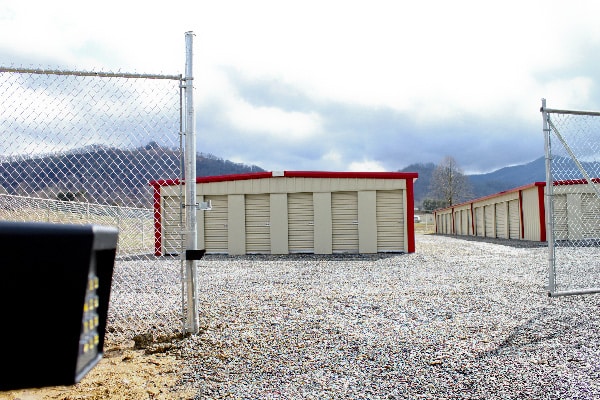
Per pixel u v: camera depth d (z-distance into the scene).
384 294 6.75
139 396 3.07
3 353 1.34
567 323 4.62
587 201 18.27
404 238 14.91
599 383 3.02
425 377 3.25
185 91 4.30
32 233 1.32
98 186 5.25
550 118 5.26
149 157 4.74
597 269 9.51
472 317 5.06
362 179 15.11
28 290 1.33
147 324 4.81
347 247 15.15
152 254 14.16
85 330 1.44
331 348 3.98
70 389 3.19
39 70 4.07
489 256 13.05
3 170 5.38
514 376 3.20
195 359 3.78
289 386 3.17
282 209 15.40
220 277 9.34
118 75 4.21
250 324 4.77
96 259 1.52
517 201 21.83
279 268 10.97
